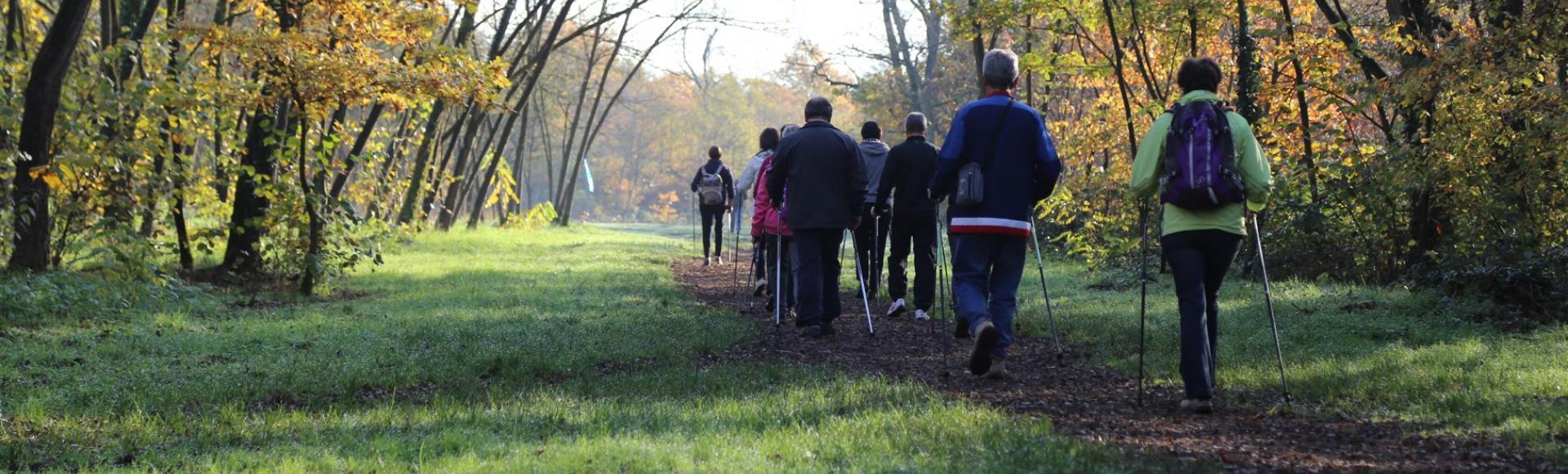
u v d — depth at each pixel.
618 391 5.90
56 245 11.52
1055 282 13.15
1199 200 5.13
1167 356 6.95
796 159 8.21
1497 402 5.20
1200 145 5.17
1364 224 11.72
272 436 4.66
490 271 15.12
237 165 12.52
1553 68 9.36
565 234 29.56
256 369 6.44
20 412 5.10
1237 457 4.20
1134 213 14.11
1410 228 10.86
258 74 11.74
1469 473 3.96
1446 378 5.87
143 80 11.98
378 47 13.19
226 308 9.96
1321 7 12.07
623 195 88.12
